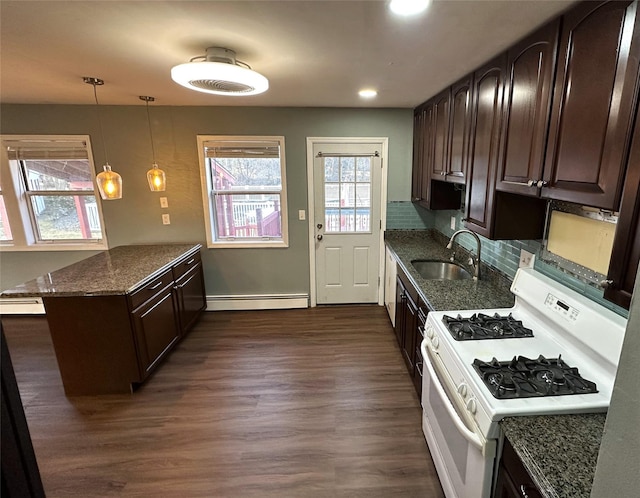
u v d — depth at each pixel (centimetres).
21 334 339
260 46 174
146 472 184
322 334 337
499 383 118
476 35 153
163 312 284
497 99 175
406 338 270
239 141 353
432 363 167
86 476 182
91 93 284
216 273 389
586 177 111
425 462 187
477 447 112
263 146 359
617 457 58
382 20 144
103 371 246
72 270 273
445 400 139
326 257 394
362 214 384
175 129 347
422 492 170
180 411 231
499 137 172
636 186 84
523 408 108
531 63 144
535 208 176
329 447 198
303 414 226
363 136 359
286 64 202
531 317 169
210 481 178
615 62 97
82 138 341
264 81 184
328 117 352
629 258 87
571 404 109
